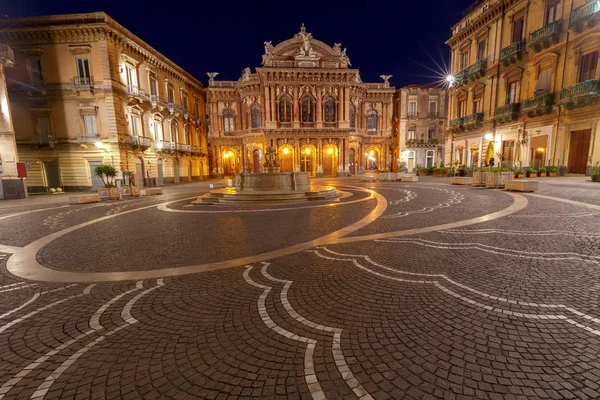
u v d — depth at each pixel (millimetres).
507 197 12031
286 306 3451
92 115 24484
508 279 3992
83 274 4738
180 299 3723
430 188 17750
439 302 3422
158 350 2705
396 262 4812
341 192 17125
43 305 3689
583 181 16312
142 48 28109
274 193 14180
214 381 2301
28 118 24531
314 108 39375
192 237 7023
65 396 2193
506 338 2697
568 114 19422
